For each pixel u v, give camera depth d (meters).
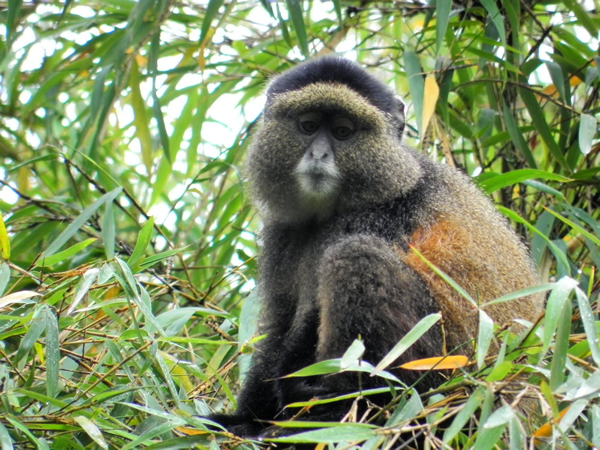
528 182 6.93
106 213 6.82
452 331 5.96
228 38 9.34
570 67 8.26
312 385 6.16
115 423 4.94
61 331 5.96
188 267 8.01
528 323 4.72
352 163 6.56
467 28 8.71
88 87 10.34
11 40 8.37
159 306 8.62
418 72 7.61
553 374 4.09
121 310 6.63
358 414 5.69
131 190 10.04
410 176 6.61
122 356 5.64
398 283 5.80
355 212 6.64
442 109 8.01
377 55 10.53
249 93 9.99
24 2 9.13
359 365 4.74
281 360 6.30
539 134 7.95
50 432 5.02
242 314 6.84
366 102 6.64
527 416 5.36
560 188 8.05
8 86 9.07
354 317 5.66
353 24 8.95
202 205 8.95
